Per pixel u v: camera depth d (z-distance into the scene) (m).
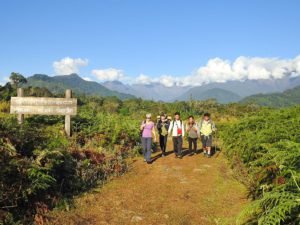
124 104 92.81
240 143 11.92
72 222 6.85
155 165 12.84
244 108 39.44
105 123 16.64
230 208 7.93
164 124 14.66
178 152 14.23
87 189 9.05
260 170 7.97
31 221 6.57
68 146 10.90
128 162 13.10
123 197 8.77
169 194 9.15
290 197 5.40
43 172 7.72
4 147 7.40
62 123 14.91
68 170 9.03
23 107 13.83
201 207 8.11
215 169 11.89
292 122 10.30
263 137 9.61
